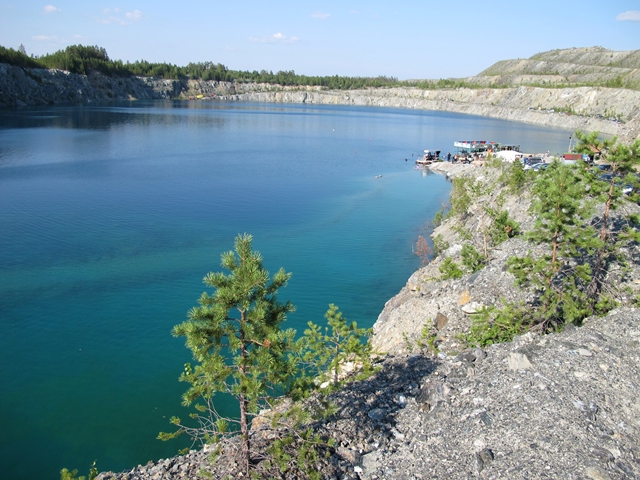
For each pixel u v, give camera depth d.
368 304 43.50
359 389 21.45
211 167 107.88
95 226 62.59
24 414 28.34
